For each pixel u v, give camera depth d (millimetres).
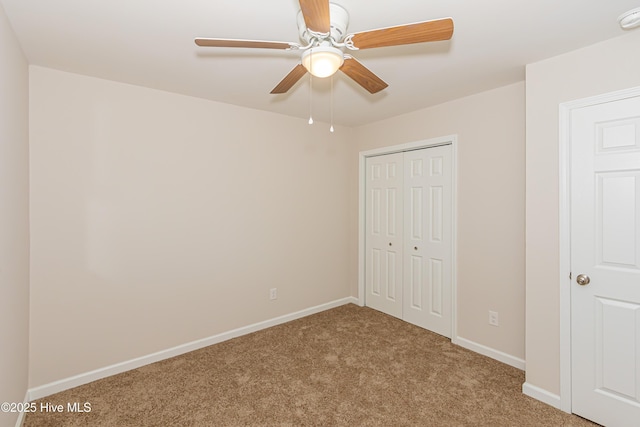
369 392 2146
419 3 1473
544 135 2043
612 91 1785
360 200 3869
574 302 1939
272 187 3289
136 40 1812
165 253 2641
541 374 2066
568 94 1943
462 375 2350
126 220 2451
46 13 1548
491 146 2605
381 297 3705
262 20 1622
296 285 3510
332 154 3799
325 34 1360
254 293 3180
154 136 2574
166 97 2629
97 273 2338
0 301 1466
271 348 2791
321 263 3734
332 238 3834
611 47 1789
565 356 1962
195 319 2803
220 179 2934
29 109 2068
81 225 2271
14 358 1718
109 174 2377
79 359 2264
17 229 1771
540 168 2064
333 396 2104
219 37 1783
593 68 1852
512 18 1594
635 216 1734
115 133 2396
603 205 1835
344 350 2748
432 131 3047
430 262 3154
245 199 3100
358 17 1586
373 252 3795
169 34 1752
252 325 3164
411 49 1917
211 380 2297
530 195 2115
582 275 1904
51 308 2162
